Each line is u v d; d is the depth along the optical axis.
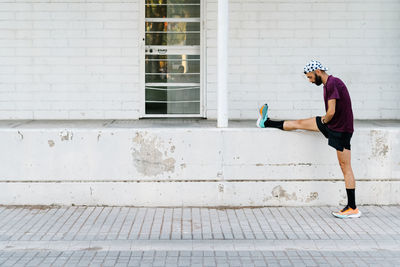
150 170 6.69
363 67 9.98
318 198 6.79
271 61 9.92
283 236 5.66
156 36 10.09
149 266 4.87
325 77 6.21
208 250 5.33
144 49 10.02
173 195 6.73
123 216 6.34
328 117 6.14
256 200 6.77
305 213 6.52
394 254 5.21
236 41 9.87
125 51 9.93
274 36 9.88
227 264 4.93
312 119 6.46
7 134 6.63
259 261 5.02
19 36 9.80
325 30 9.89
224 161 6.70
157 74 10.17
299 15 9.85
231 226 6.00
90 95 9.98
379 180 6.80
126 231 5.79
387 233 5.77
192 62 10.20
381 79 10.02
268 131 6.70
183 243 5.47
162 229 5.87
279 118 10.03
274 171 6.73
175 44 10.14
